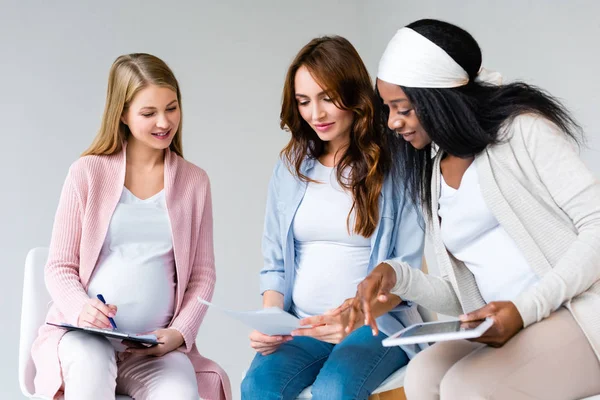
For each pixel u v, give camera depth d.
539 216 1.64
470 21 3.13
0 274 3.34
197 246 2.32
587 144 2.63
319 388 1.91
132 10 3.52
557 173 1.62
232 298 3.62
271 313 1.82
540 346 1.53
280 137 3.72
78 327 1.92
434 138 1.72
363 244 2.15
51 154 3.41
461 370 1.55
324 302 2.13
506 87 1.72
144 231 2.19
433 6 3.33
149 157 2.28
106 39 3.48
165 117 2.19
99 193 2.20
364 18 3.81
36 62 3.40
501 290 1.71
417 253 2.14
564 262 1.56
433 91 1.70
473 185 1.73
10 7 3.38
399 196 2.15
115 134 2.23
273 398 1.94
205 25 3.63
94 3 3.47
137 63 2.21
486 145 1.70
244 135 3.67
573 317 1.57
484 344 1.66
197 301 2.22
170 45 3.58
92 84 3.46
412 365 1.72
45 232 3.40
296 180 2.22
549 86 2.78
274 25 3.73
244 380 2.00
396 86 1.74
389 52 1.76
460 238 1.77
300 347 2.07
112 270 2.14
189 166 2.35
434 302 1.85
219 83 3.65
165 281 2.19
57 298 2.09
